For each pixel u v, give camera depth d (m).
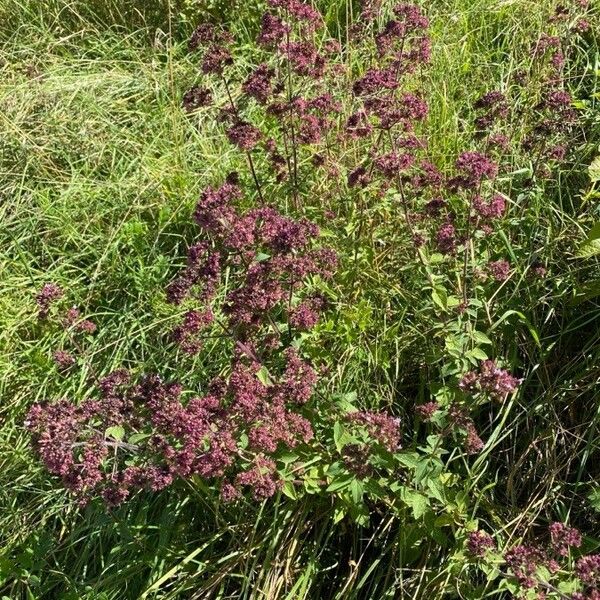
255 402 0.70
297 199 0.94
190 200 1.08
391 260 0.96
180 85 1.29
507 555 0.66
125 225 1.06
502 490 0.81
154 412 0.70
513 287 0.91
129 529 0.78
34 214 1.10
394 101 0.89
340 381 0.86
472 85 1.17
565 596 0.61
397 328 0.89
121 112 1.25
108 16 1.44
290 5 0.86
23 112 1.24
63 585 0.80
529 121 1.07
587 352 0.87
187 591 0.78
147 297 1.00
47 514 0.83
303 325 0.77
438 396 0.78
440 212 0.87
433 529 0.72
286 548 0.78
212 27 0.88
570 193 1.01
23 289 1.03
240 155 1.12
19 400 0.93
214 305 0.94
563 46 1.14
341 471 0.72
